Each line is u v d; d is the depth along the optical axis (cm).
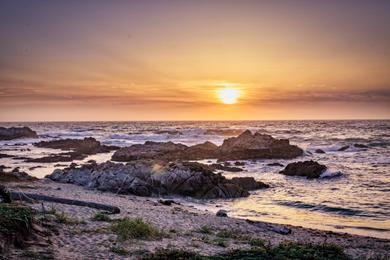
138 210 2239
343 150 7112
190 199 3278
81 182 3644
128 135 10938
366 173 4519
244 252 1386
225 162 5512
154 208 2434
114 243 1386
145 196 3312
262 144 6362
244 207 2955
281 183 4034
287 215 2670
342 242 1902
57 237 1379
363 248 1786
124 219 1778
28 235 1265
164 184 3438
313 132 12556
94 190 3341
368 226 2361
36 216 1620
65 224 1581
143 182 3384
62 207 1986
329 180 4144
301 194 3416
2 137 11088
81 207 2041
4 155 6481
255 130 13862
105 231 1539
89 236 1447
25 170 4959
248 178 3784
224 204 3080
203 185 3403
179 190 3416
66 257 1171
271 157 6106
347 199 3145
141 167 3666
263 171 4903
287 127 17112
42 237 1307
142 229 1555
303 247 1538
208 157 6259
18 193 2067
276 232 2023
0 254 1097
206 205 3036
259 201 3172
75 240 1375
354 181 4019
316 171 4391
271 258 1329
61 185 3434
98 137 11169
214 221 2122
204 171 3597
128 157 6050
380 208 2817
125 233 1501
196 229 1834
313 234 2059
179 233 1702
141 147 6619
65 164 5603
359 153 6681
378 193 3375
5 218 1250
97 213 1916
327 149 7262
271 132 12656
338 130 13638
